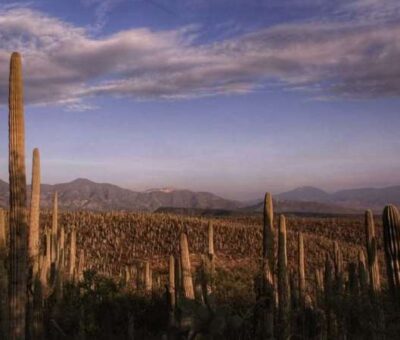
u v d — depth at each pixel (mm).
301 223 85062
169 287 12977
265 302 9906
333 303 9953
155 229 59219
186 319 5414
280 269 10359
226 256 45312
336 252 14000
